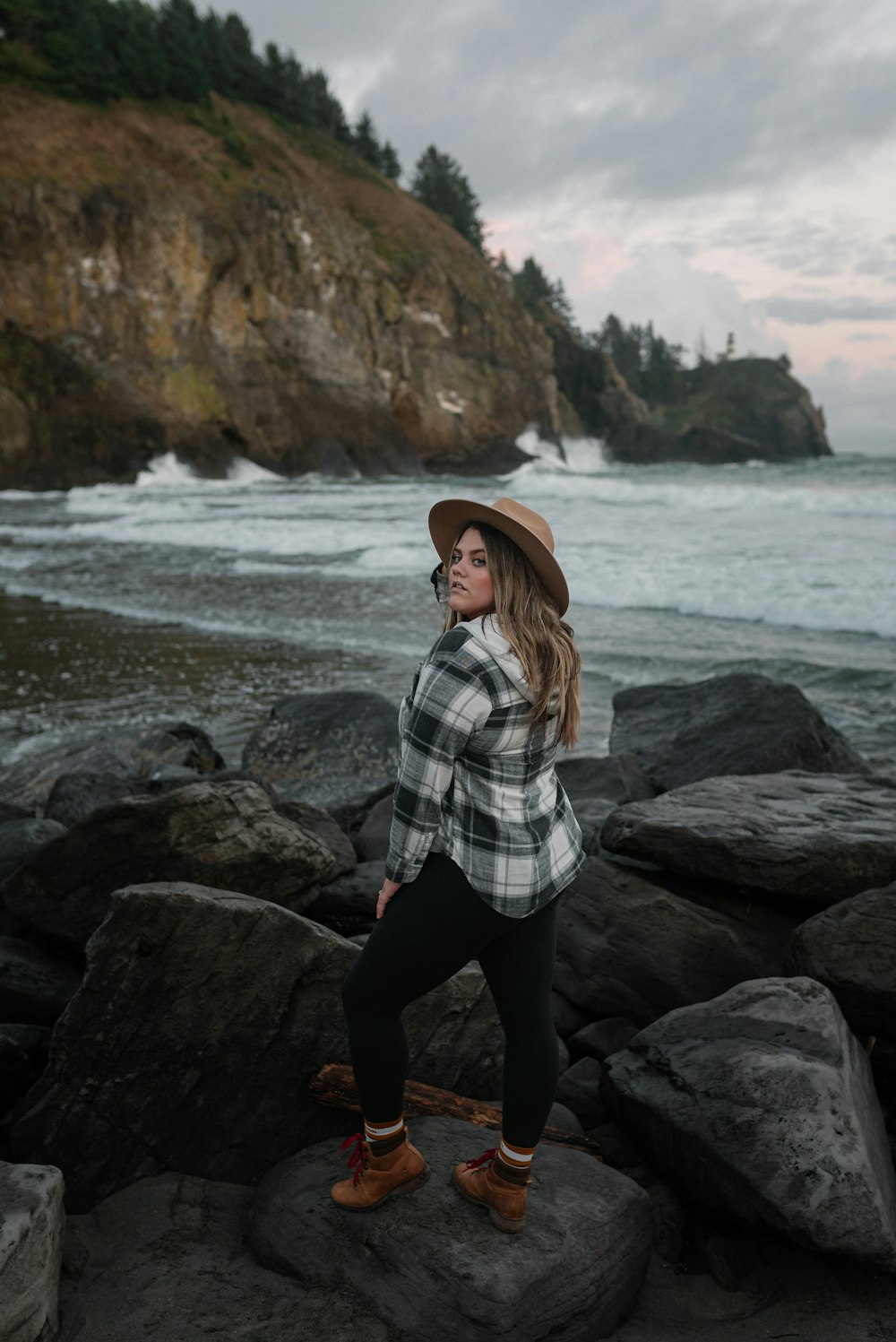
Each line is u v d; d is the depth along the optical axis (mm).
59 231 40969
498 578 2000
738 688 5816
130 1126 2461
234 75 65375
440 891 1991
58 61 49125
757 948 3240
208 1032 2477
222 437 45469
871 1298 2230
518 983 2100
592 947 3348
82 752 6137
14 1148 2404
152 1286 2143
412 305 57750
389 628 11555
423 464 56781
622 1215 2256
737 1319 2211
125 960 2414
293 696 6836
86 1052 2422
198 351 45000
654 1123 2553
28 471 38688
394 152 86812
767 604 11570
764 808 3512
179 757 6250
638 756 5605
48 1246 1979
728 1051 2559
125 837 3047
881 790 3734
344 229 53469
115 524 22375
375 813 4914
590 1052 3191
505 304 66062
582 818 4461
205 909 2426
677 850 3309
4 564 16688
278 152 58562
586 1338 2086
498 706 1926
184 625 11836
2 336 39656
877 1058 2850
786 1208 2166
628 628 11094
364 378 51906
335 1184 2316
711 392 143875
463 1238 2123
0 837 3852
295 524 21406
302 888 3318
